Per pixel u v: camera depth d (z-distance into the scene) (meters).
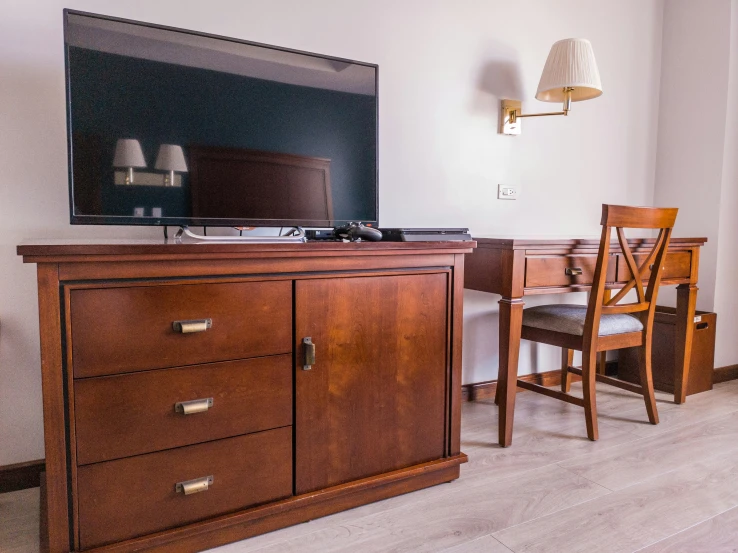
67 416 1.16
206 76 1.48
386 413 1.56
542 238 2.18
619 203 3.01
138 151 1.40
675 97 3.03
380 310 1.53
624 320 2.15
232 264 1.30
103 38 1.34
